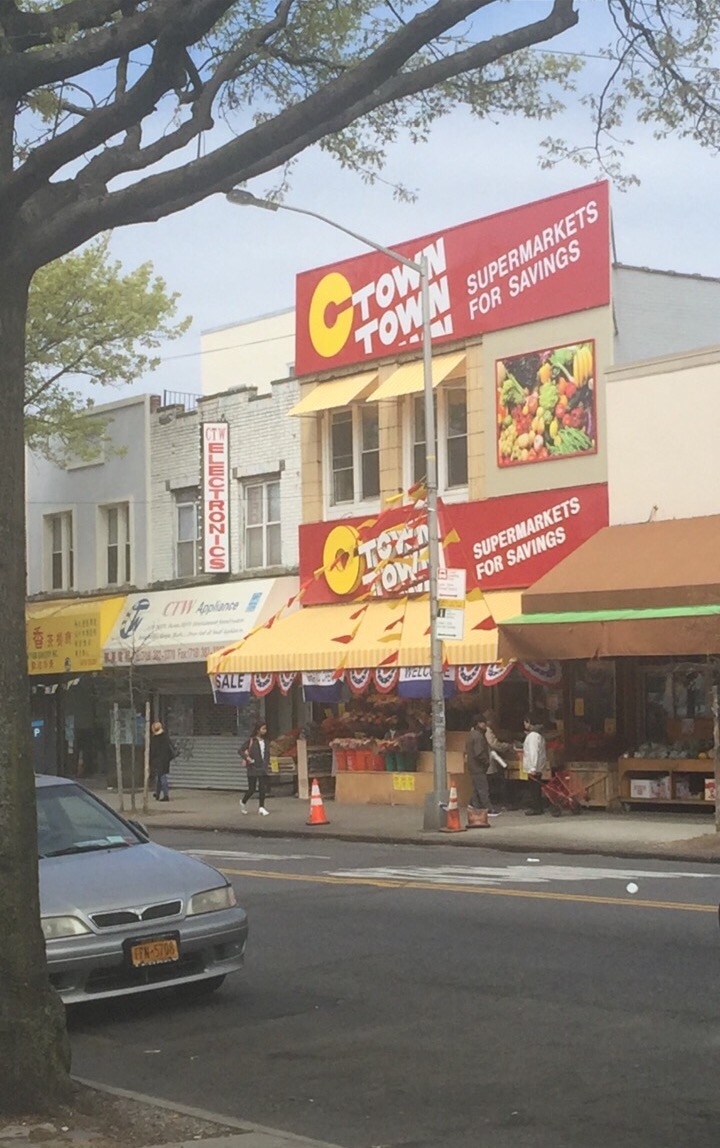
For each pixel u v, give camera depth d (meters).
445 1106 7.84
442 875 17.58
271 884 17.11
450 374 28.53
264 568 32.91
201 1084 8.55
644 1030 9.18
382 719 29.66
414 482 29.92
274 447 32.94
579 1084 8.10
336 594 30.41
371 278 30.67
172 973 10.16
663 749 24.77
